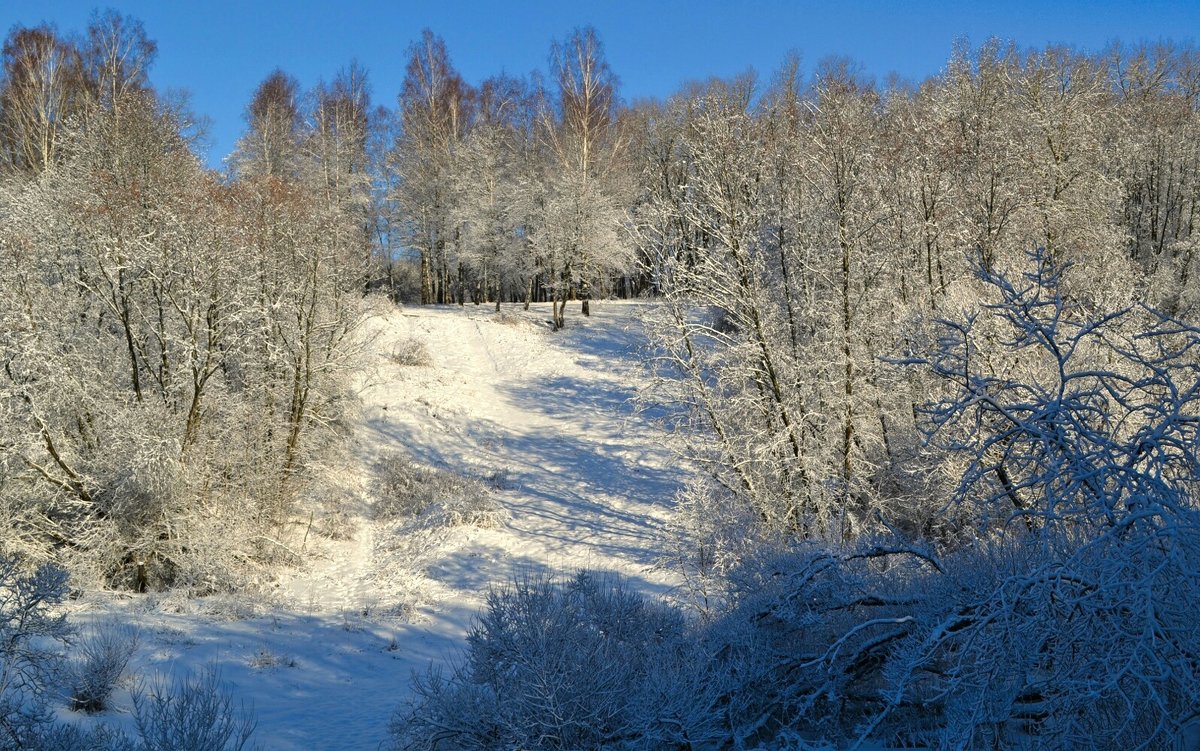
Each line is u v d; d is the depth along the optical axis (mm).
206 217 20016
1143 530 5656
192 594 18984
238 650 14562
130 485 19109
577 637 8719
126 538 19312
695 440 19578
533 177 50562
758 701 8836
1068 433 6473
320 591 20281
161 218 19828
